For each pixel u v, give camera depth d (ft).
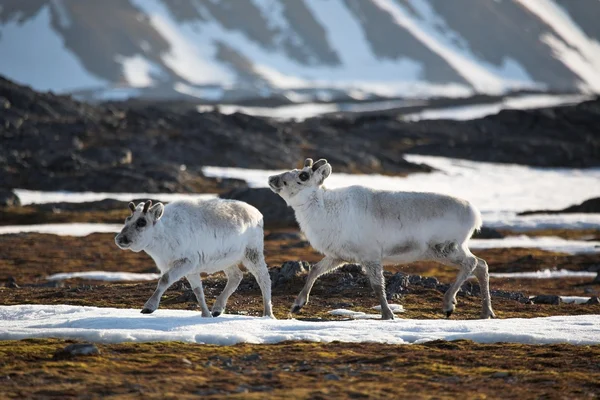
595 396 128.16
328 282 296.10
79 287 320.29
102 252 653.30
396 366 151.33
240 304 262.88
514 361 155.12
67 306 234.38
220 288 296.71
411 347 168.45
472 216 222.48
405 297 280.51
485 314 227.20
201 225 198.49
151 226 191.31
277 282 299.17
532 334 177.37
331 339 177.47
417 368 149.38
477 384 137.39
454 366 151.94
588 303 304.30
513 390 132.77
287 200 217.97
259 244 213.25
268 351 164.14
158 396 125.80
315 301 269.03
